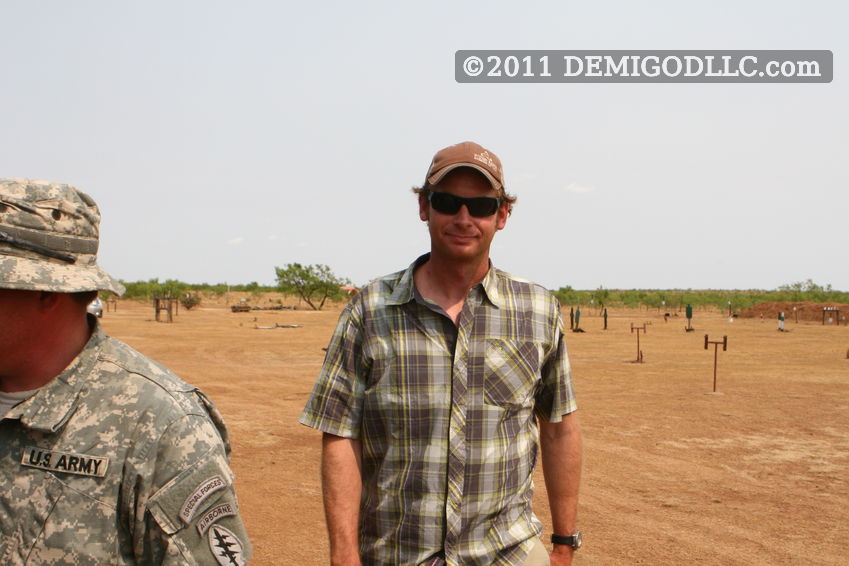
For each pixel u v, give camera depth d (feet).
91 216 5.45
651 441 31.14
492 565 7.70
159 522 5.03
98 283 5.32
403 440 7.81
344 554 7.77
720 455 28.60
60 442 5.04
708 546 18.31
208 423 5.46
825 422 35.78
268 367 59.00
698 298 292.61
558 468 8.89
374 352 7.97
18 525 4.94
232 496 5.36
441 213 7.95
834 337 106.42
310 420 8.05
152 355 67.56
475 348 7.96
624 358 71.36
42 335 5.17
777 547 18.28
